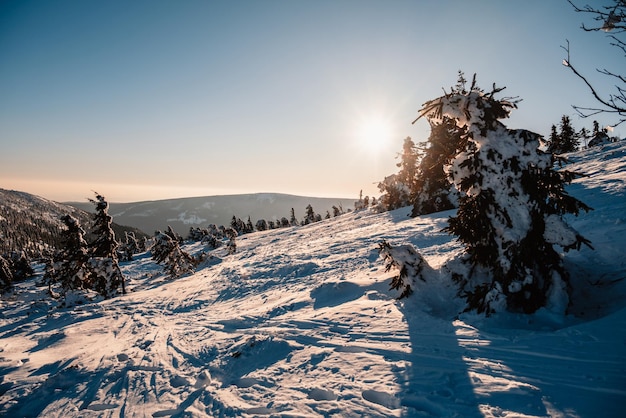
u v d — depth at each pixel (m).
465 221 6.86
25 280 65.00
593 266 7.32
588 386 4.09
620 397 3.78
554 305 6.12
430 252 13.70
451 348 5.77
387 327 7.26
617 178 13.75
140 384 6.66
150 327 12.47
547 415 3.75
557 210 6.21
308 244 29.16
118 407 5.79
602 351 4.72
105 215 30.33
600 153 23.88
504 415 3.88
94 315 16.75
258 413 4.80
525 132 6.13
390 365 5.55
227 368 6.86
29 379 7.77
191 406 5.43
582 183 14.59
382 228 25.61
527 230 6.12
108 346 10.26
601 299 6.26
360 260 16.22
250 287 17.00
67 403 6.22
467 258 7.91
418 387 4.74
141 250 103.44
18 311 26.97
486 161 6.30
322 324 8.36
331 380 5.45
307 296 11.67
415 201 27.73
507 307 6.44
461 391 4.48
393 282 9.00
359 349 6.44
